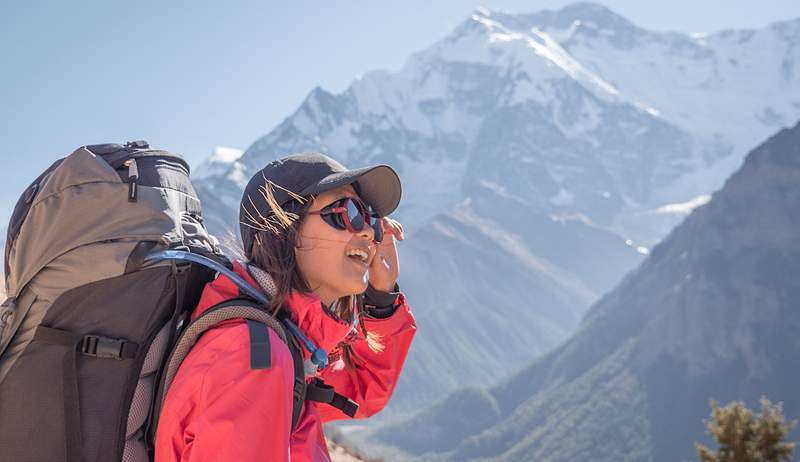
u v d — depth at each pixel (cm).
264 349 192
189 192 239
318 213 230
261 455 183
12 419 199
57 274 207
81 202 213
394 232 305
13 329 209
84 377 202
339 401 229
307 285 227
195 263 220
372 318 294
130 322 207
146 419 205
